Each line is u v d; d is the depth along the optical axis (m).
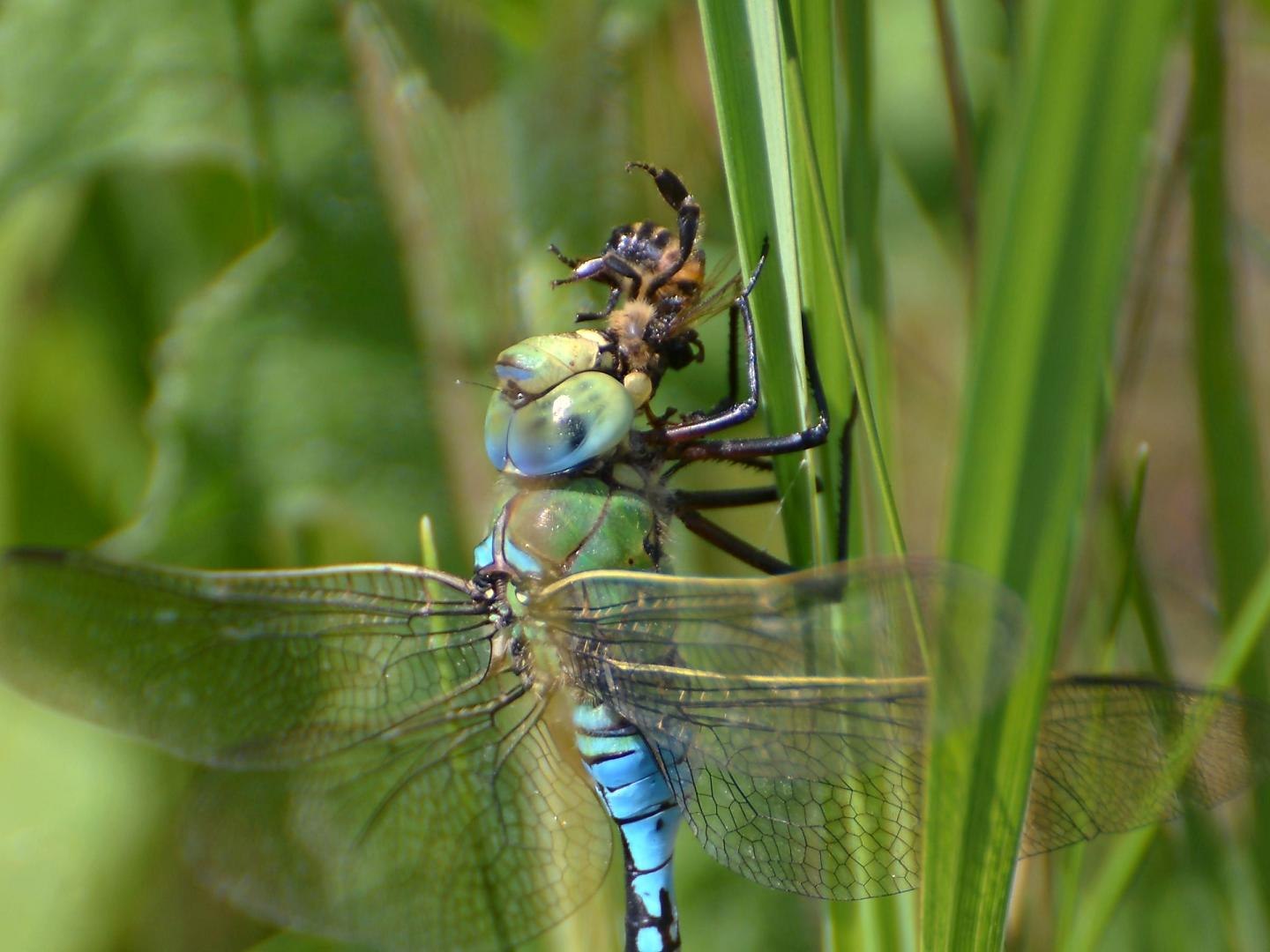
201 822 0.77
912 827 0.75
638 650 0.76
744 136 0.75
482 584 0.76
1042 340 0.73
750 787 0.75
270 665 0.77
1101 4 0.67
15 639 0.77
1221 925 0.76
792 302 0.74
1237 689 0.76
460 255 0.77
